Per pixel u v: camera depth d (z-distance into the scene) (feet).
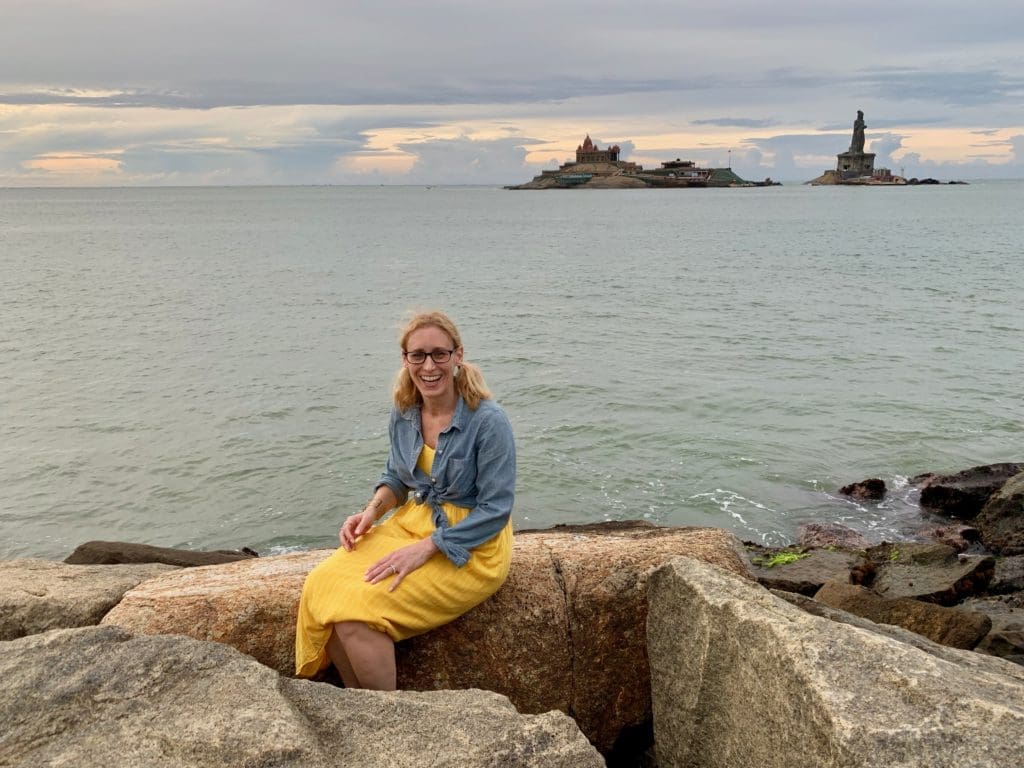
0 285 127.13
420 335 12.43
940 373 64.59
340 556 12.73
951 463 46.52
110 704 9.88
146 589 13.76
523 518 39.47
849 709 8.91
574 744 9.70
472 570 12.73
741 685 10.83
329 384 61.87
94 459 46.29
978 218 340.39
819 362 69.26
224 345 77.51
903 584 29.76
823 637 10.10
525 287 126.11
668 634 12.65
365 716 10.08
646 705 14.24
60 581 14.99
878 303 103.50
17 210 555.28
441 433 12.76
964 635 20.56
